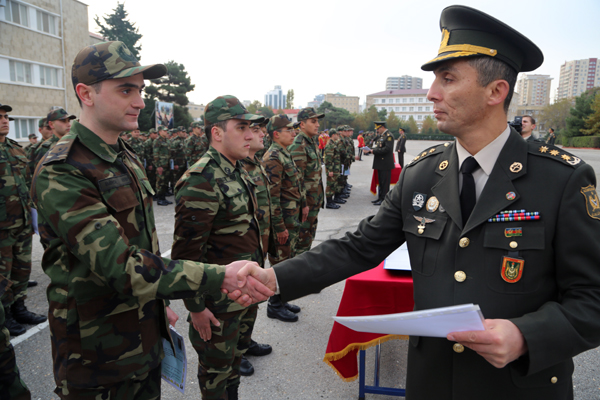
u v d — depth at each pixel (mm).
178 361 1774
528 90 156000
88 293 1481
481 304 1068
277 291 1359
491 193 1105
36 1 20984
